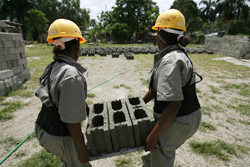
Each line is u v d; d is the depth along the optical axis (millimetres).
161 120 1208
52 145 1289
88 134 1392
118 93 4770
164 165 1442
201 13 38094
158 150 1448
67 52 1298
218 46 13898
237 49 11852
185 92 1304
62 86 1095
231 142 2648
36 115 3533
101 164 2217
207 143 2568
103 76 6621
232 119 3352
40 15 34438
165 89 1145
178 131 1332
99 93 4781
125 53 12094
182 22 1331
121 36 34312
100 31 37188
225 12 30812
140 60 10438
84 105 1184
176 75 1141
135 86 5371
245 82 5914
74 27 1312
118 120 1867
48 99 1192
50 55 13234
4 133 2896
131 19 39031
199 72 7406
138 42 38938
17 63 5645
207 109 3773
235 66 8812
